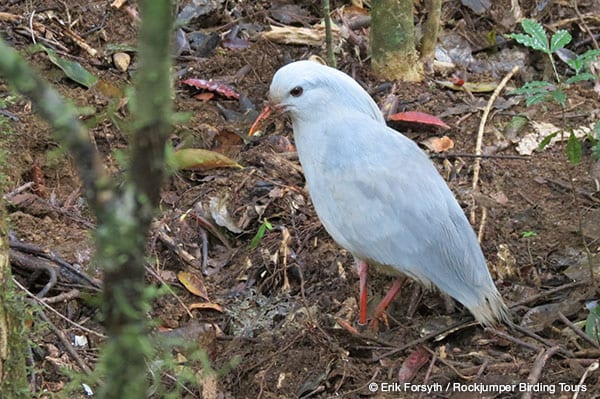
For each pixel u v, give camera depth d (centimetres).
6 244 644
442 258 801
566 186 1062
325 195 830
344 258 953
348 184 811
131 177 337
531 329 848
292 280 948
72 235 961
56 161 1018
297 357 822
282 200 1035
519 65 1302
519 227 1002
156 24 306
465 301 808
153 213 349
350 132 822
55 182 1036
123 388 377
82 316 877
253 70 1254
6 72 339
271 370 815
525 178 1084
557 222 1009
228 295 934
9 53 328
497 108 1197
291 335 852
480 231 966
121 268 352
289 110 841
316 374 807
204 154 1064
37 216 976
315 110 834
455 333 853
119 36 1275
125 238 343
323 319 874
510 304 881
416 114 1153
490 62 1310
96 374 498
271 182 1057
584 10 1400
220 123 1166
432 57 1281
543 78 1297
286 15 1357
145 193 338
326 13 1159
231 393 810
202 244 995
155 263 953
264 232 997
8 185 983
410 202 798
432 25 1255
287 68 842
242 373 820
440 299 892
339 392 799
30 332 796
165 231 993
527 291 906
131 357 373
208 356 843
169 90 324
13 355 651
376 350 836
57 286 888
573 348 821
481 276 818
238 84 1230
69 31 1247
